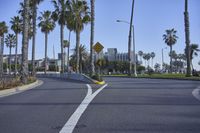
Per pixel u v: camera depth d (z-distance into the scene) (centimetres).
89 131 952
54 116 1230
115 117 1180
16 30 8750
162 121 1091
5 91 2425
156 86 2831
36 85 3450
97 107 1446
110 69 13862
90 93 2156
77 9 6619
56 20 6988
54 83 3850
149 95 1961
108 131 945
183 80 4350
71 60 12569
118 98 1802
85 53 13100
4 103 1695
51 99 1827
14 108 1484
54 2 6925
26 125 1062
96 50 3819
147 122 1076
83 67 13025
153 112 1287
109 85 3083
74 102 1658
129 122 1079
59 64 15100
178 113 1259
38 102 1695
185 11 5066
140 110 1342
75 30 6781
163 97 1842
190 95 1958
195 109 1363
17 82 3164
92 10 4200
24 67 3400
